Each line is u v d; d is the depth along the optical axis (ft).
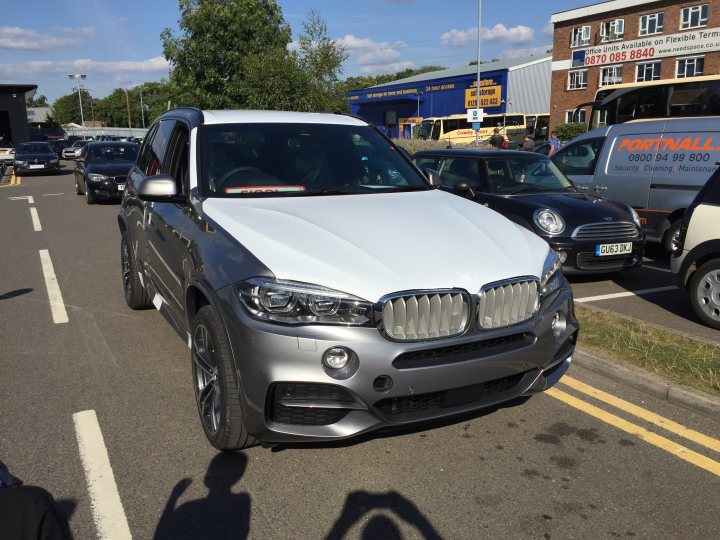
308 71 83.25
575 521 9.46
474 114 92.94
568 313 11.73
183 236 12.50
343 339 9.33
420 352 9.70
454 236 11.30
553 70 156.87
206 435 11.39
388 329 9.55
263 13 91.76
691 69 128.57
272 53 82.74
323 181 14.05
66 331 18.43
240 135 14.57
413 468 10.91
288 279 9.60
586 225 23.12
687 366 14.79
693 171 26.78
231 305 9.92
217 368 10.57
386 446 11.65
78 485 10.34
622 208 24.70
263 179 13.61
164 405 13.37
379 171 14.93
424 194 14.24
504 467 10.98
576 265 23.18
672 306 21.65
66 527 4.09
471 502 9.92
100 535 9.08
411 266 10.06
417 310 9.70
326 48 82.69
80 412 13.02
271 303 9.48
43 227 39.83
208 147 14.07
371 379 9.41
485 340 10.18
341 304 9.45
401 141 115.75
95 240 34.81
